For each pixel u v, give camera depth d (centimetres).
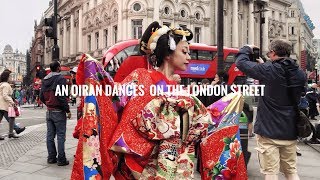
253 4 5903
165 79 235
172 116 223
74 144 909
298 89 368
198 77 2123
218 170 256
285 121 368
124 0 4122
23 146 873
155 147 224
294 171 390
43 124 1488
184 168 225
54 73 650
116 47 1753
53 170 612
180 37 240
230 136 261
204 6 4709
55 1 1379
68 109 653
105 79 232
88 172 211
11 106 1019
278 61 371
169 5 4281
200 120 235
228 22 5391
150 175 222
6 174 581
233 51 2341
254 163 693
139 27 4119
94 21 4897
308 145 941
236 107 267
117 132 221
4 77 1036
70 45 5862
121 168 228
